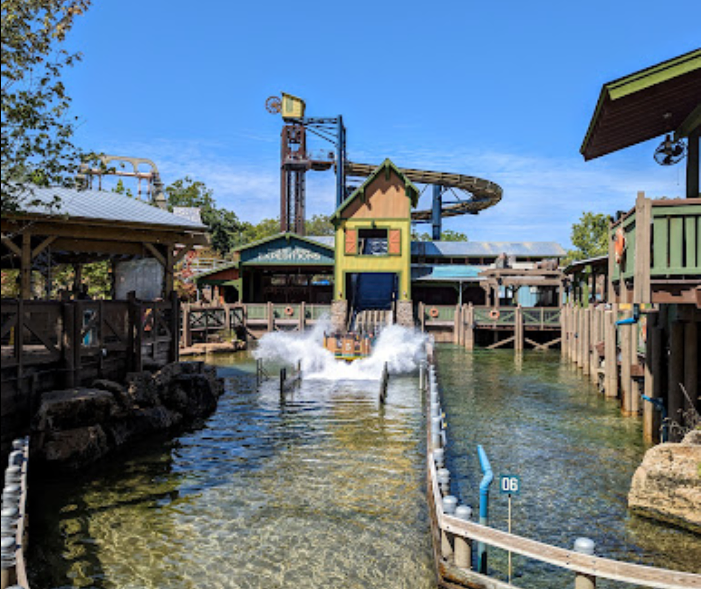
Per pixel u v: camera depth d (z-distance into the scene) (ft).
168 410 56.95
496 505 36.60
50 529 32.91
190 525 33.73
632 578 20.57
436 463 34.86
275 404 68.95
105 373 51.78
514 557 29.68
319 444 51.21
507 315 132.05
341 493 39.04
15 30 35.37
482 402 70.79
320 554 30.19
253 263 163.94
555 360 114.01
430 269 164.96
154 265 74.64
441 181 189.47
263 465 45.03
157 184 97.91
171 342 65.92
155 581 27.43
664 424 44.27
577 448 49.62
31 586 26.86
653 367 47.19
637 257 34.27
